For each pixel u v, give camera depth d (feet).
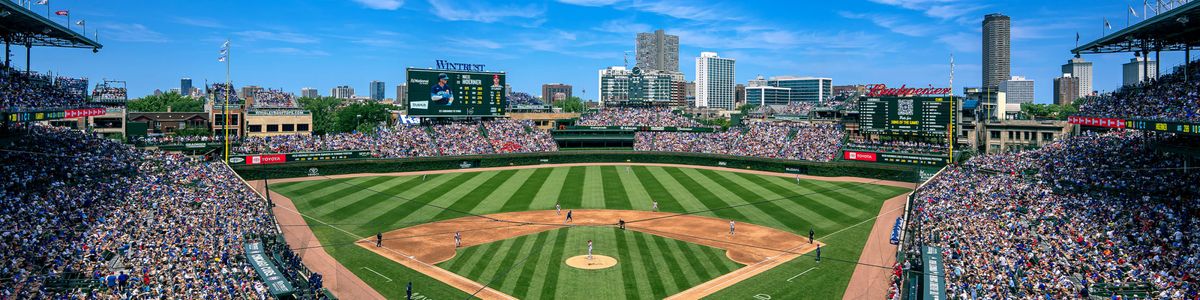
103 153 255.50
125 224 186.09
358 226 238.27
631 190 324.60
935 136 389.39
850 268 184.85
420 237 220.84
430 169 397.19
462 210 270.26
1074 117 231.09
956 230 198.70
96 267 155.22
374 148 391.45
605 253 199.00
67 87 266.77
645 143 461.78
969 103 440.86
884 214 260.21
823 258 195.00
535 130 473.67
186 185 246.88
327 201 288.51
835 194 309.42
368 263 189.37
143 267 157.28
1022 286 148.66
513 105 646.33
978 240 185.16
